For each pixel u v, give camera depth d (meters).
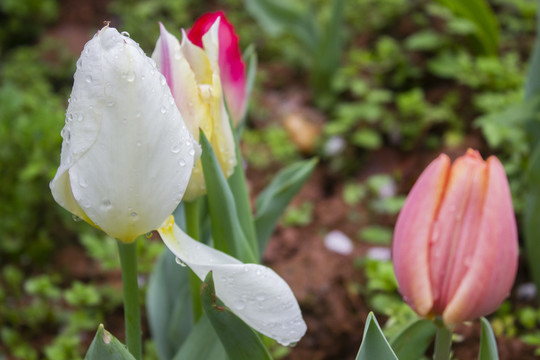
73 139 0.37
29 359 0.71
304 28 1.13
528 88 0.72
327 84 1.13
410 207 0.38
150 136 0.36
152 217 0.38
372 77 1.12
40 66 1.24
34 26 1.38
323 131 1.08
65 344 0.68
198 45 0.44
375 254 0.80
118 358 0.38
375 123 1.05
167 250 0.56
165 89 0.37
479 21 0.97
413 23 1.17
